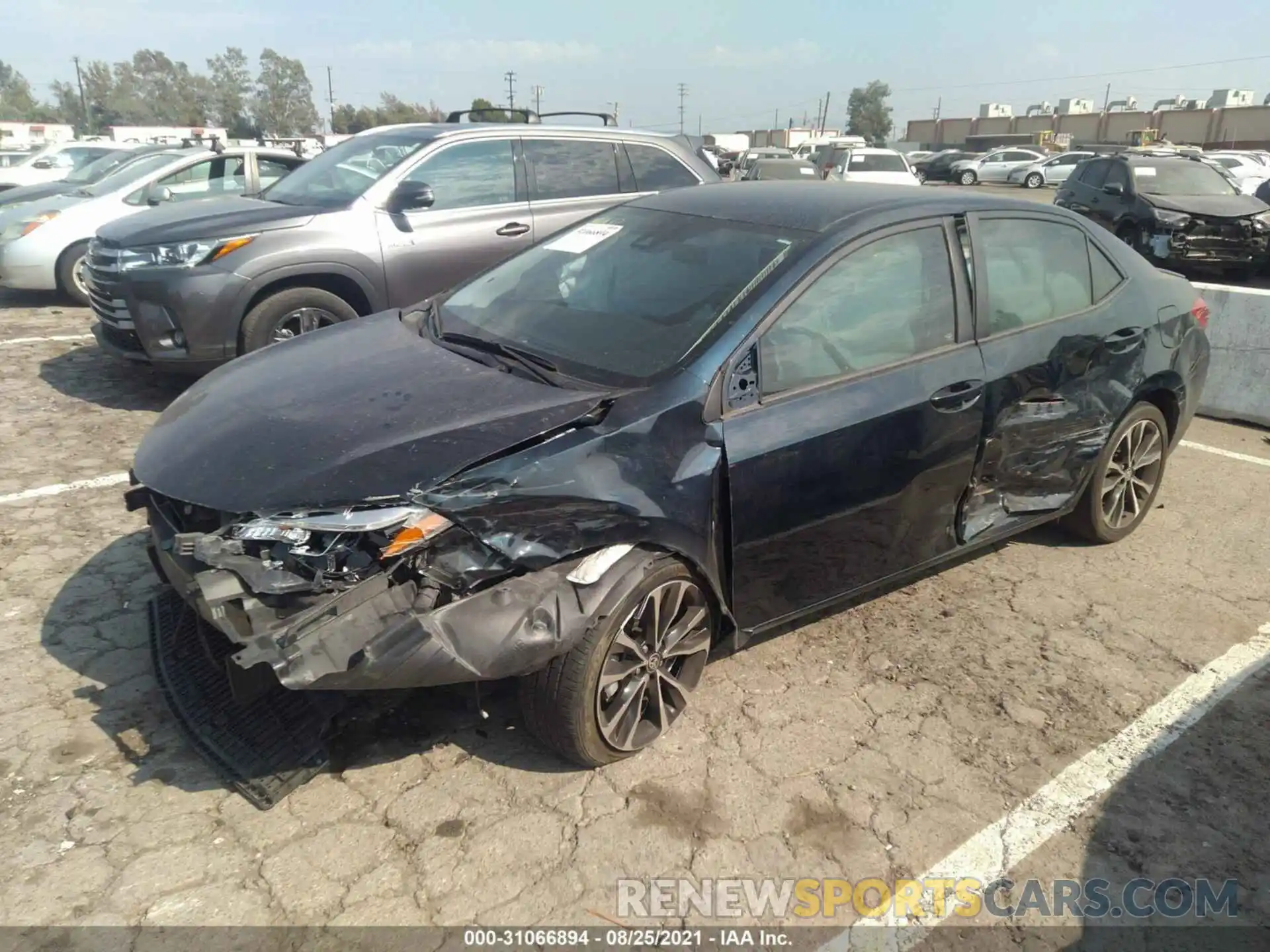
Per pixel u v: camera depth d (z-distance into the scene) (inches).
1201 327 184.5
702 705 128.4
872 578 137.9
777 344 121.6
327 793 109.3
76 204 370.0
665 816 108.7
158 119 3698.3
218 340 228.8
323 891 96.4
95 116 3676.2
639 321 128.0
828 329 126.6
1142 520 187.5
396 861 100.5
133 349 236.2
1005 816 111.6
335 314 243.8
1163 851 107.7
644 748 119.0
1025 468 152.6
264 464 104.7
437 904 95.7
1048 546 181.6
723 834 106.6
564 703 106.5
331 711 110.6
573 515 103.0
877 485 130.1
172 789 108.6
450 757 115.9
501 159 262.7
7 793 106.9
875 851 105.7
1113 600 161.9
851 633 148.3
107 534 169.6
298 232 233.8
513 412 111.0
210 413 119.3
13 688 124.9
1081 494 169.2
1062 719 129.6
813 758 119.5
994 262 147.9
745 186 160.1
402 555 96.7
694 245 138.8
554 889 98.3
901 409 130.0
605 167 280.1
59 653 133.0
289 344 144.1
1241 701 135.0
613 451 108.0
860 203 141.1
